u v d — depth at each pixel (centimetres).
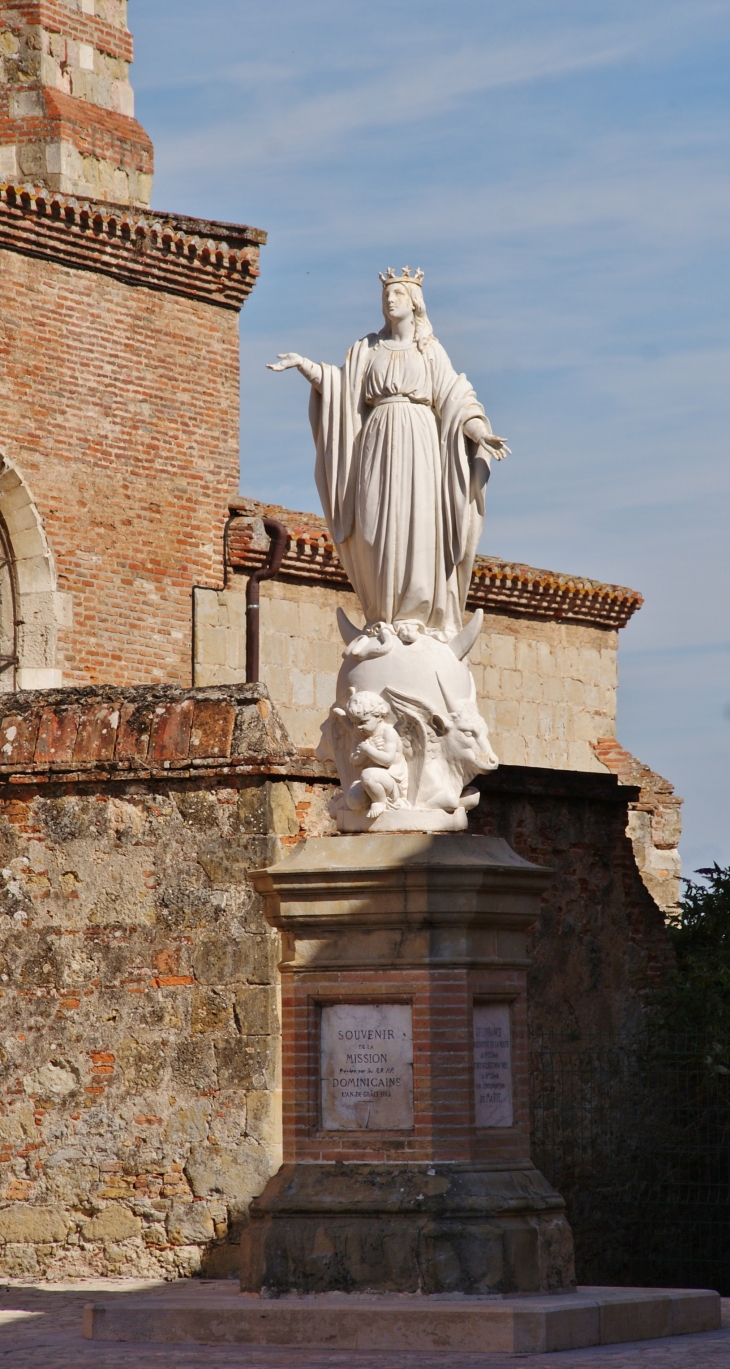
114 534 2875
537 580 3366
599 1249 2070
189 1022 1700
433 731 1409
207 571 2975
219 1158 1675
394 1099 1355
